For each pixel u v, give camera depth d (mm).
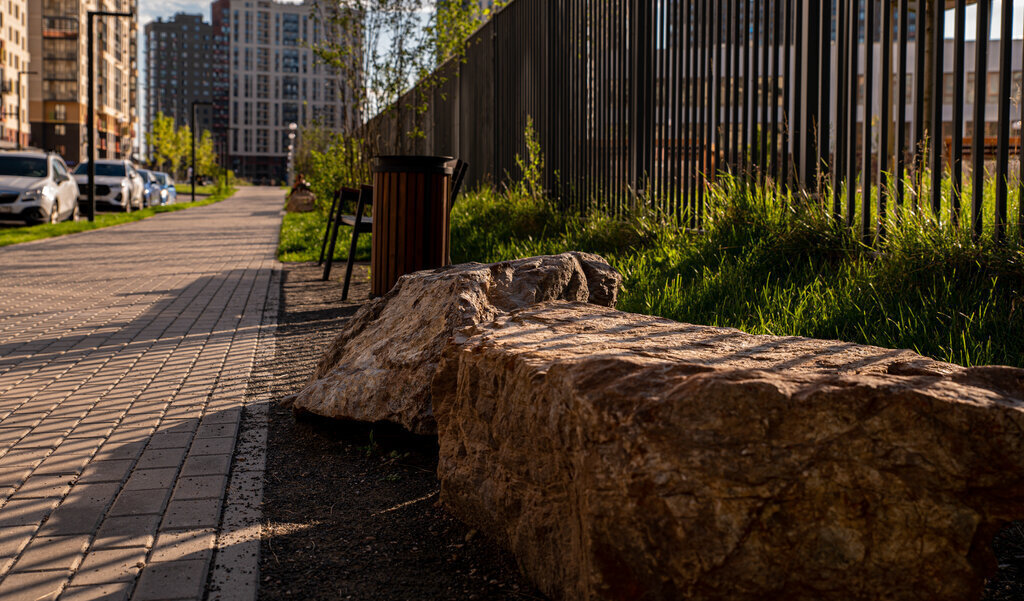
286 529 2682
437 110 18328
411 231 6336
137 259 11750
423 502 2916
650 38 7949
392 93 15438
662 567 1792
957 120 4398
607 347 2346
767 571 1766
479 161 14516
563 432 2027
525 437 2236
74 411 3959
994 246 4105
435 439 3420
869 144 5113
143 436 3572
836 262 5199
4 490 2924
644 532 1797
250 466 3242
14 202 18031
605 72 8930
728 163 6676
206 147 95562
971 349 3486
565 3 10094
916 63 4938
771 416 1767
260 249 13656
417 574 2375
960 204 4434
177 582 2254
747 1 6355
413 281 4000
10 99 82938
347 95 15914
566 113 10109
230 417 3875
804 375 1896
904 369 2043
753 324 4449
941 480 1733
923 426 1733
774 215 5754
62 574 2293
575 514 2006
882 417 1747
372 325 3990
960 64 4359
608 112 8828
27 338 5840
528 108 11586
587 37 9453
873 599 1768
